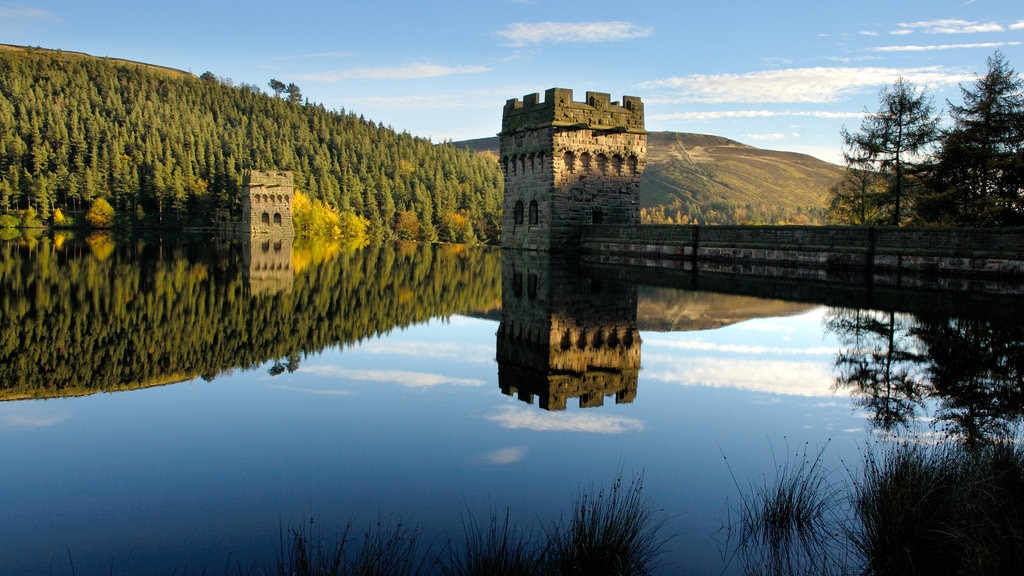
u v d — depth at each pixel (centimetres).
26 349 1794
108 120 17238
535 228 6269
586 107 5984
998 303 2652
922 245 3538
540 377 1661
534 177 6234
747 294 3219
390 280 4194
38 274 3825
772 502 945
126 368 1631
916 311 2547
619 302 3033
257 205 11169
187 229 14238
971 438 1170
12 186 13800
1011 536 793
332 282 3928
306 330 2253
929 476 922
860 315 2528
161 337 2008
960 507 856
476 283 4028
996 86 4409
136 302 2734
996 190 4400
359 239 12575
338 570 745
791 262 4194
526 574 751
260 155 16750
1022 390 1488
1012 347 1911
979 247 3281
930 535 833
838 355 1895
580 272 4503
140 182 14812
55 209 14025
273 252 6962
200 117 19612
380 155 19100
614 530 818
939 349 1917
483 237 14588
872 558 829
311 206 12550
